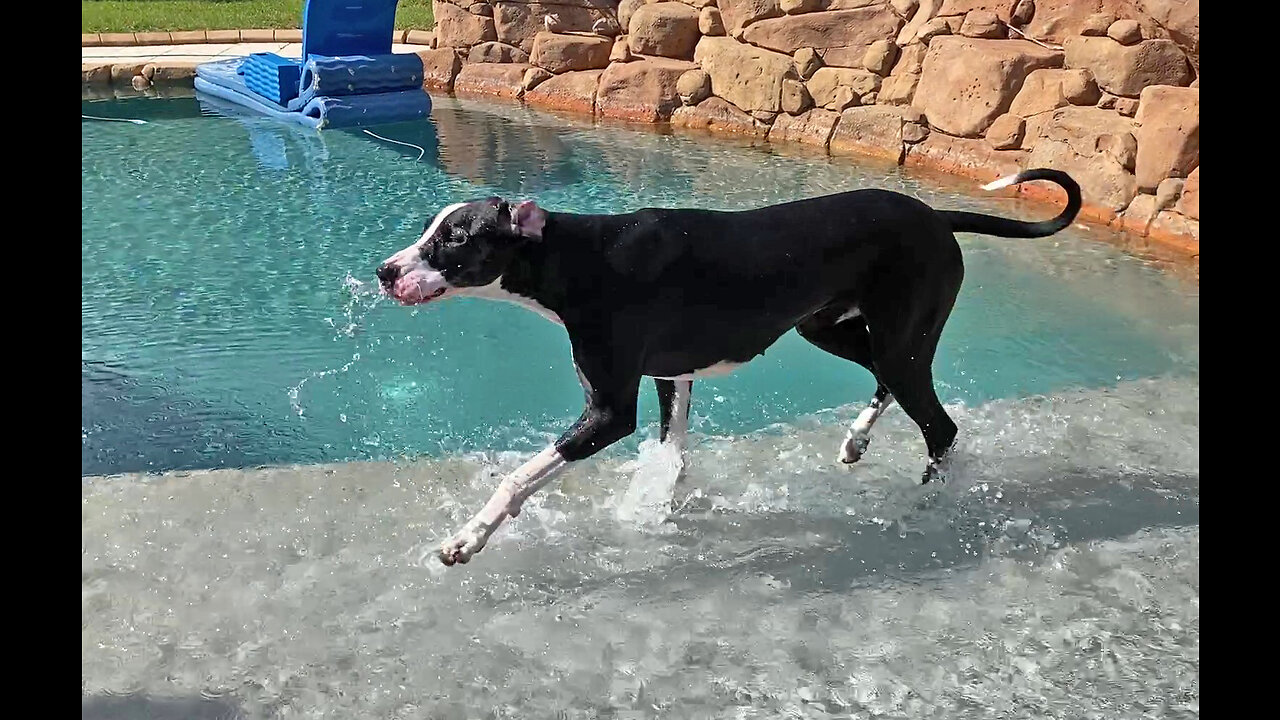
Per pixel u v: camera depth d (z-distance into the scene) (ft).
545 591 7.25
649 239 7.22
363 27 19.74
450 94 22.68
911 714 6.23
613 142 18.71
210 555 7.48
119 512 7.90
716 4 20.11
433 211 14.79
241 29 26.43
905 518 8.16
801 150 18.26
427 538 7.72
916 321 7.81
